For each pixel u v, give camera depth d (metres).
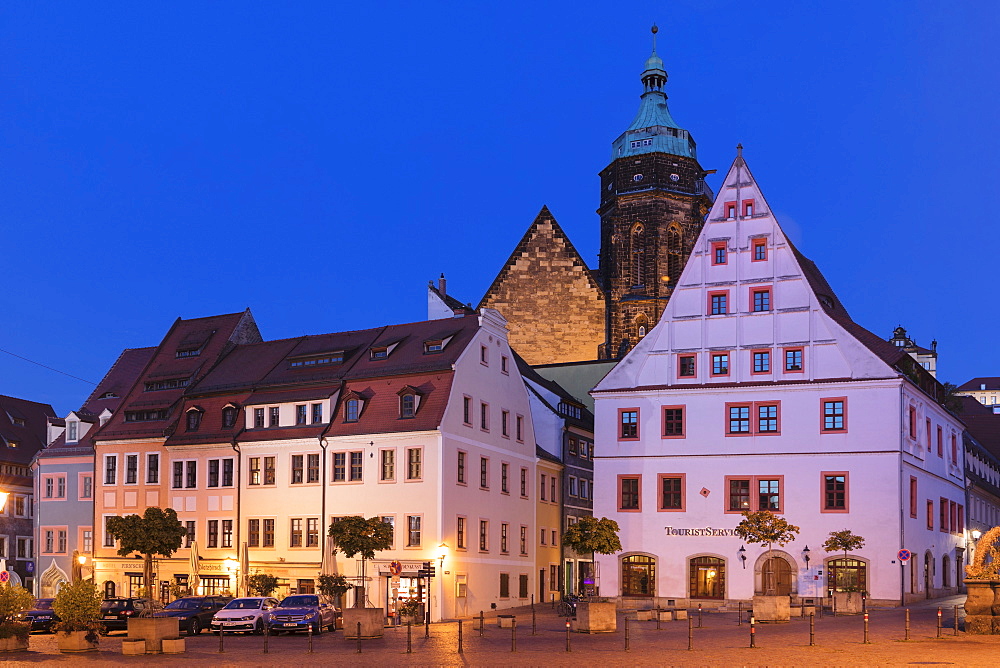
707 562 69.06
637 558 70.75
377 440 69.38
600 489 72.12
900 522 65.12
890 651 37.34
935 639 41.41
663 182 107.38
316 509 70.88
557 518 82.38
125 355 92.31
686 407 71.00
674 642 42.28
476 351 72.88
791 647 39.12
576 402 89.38
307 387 74.50
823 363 68.44
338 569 69.25
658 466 71.06
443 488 66.94
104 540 80.31
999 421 122.56
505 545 74.06
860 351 67.56
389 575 67.38
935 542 73.50
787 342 69.44
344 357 75.56
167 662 36.94
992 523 104.44
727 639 42.88
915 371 74.00
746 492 68.94
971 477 90.81
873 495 65.94
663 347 72.38
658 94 111.88
